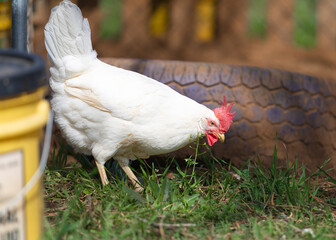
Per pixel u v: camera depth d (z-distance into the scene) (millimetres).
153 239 2479
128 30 7715
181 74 3748
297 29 8047
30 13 3764
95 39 7559
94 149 3072
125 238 2447
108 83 2951
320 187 3457
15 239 1881
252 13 8062
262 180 3270
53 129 3762
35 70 1803
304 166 3512
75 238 2393
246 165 3645
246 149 3727
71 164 3506
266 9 8094
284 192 3162
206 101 3711
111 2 7738
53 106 3059
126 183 3146
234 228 2709
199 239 2525
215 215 2822
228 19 8031
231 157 3686
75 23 2891
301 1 8141
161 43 7664
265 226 2695
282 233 2615
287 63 7223
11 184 1830
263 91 3828
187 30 7875
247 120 3734
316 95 4023
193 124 3086
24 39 2945
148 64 3814
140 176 3469
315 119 3980
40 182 2041
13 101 1743
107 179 3215
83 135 3080
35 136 1903
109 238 2436
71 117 3004
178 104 3059
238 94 3764
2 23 4148
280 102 3848
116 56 7125
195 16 7902
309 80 4031
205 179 3377
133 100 2938
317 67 7117
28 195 1896
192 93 3711
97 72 3008
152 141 3035
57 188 3150
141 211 2752
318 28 8062
